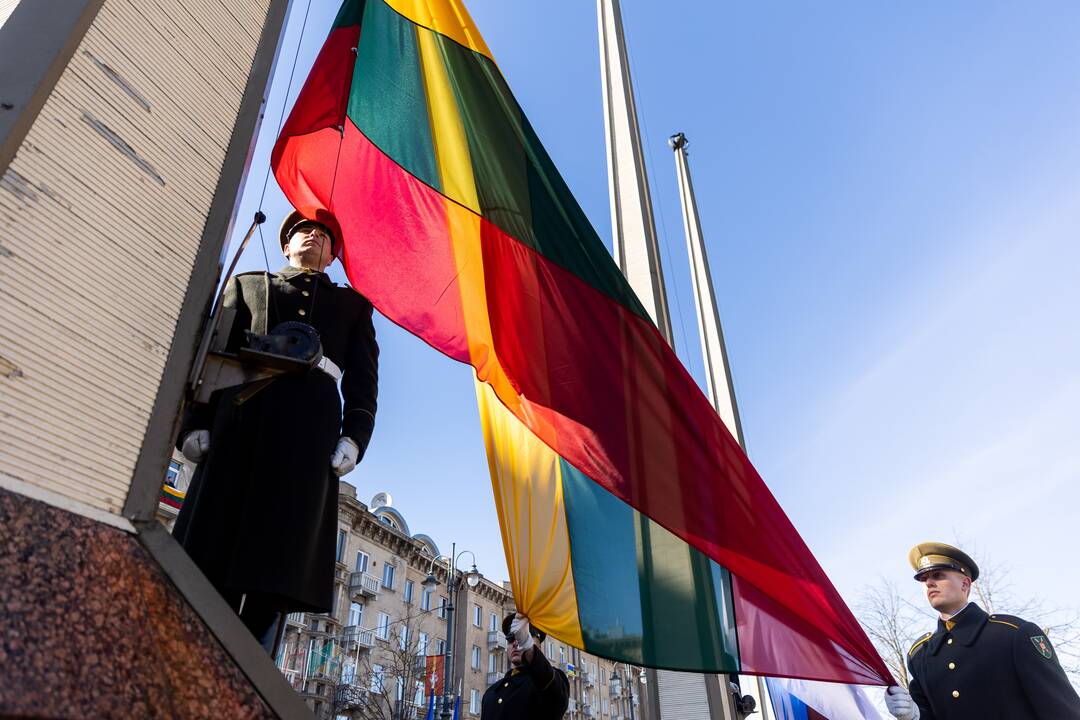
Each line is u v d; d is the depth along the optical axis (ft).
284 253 9.78
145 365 5.01
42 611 3.31
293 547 6.73
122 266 5.08
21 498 3.75
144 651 3.62
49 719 2.92
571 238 12.95
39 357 4.31
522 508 13.00
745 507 12.28
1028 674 10.98
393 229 11.57
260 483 6.97
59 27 5.11
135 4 5.90
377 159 11.78
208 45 6.63
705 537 11.82
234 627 4.18
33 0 5.20
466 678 120.16
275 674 4.15
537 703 13.64
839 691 24.86
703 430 12.50
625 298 12.94
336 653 96.27
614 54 29.09
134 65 5.73
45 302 4.46
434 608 117.39
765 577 12.01
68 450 4.27
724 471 12.35
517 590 12.50
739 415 39.45
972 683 11.53
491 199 12.45
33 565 3.47
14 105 4.61
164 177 5.69
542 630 12.26
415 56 12.78
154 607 3.90
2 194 4.38
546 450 13.55
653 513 11.64
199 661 3.85
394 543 115.96
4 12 5.96
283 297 8.61
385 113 12.11
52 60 4.92
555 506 13.14
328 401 7.94
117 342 4.86
